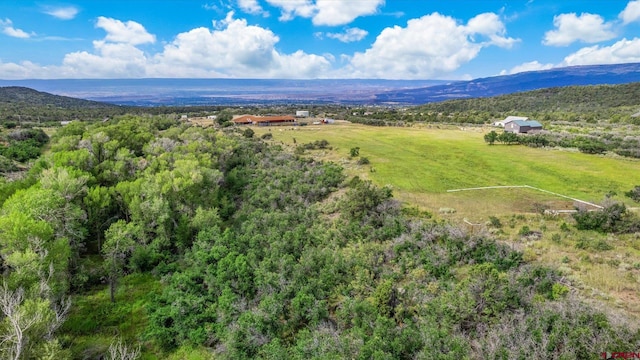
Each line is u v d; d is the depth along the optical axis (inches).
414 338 622.5
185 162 1599.4
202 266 1051.9
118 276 1136.8
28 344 661.3
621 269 842.2
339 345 643.5
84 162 1637.6
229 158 2237.9
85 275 1105.4
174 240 1328.7
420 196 1582.2
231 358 734.5
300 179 1857.8
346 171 2097.7
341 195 1633.9
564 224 1139.3
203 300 919.0
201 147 2112.5
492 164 2162.9
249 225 1283.2
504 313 662.5
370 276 861.8
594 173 1876.2
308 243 1126.4
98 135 1926.7
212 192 1551.4
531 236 1079.6
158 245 1250.6
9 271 966.4
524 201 1476.4
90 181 1477.6
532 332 579.8
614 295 740.7
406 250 981.2
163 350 850.8
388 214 1272.1
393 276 863.7
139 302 1039.0
